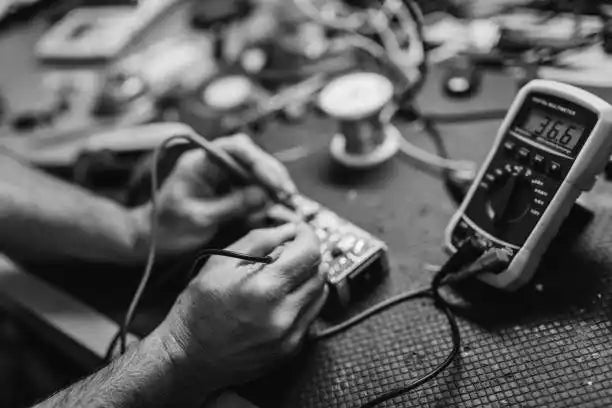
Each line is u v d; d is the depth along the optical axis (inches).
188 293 21.0
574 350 19.5
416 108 31.4
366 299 23.5
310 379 21.0
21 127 38.6
